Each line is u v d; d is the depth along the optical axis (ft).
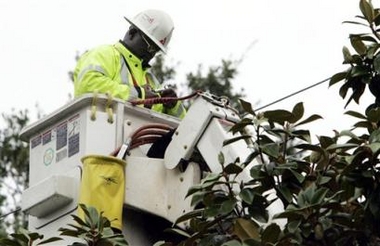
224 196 24.93
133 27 32.94
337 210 24.23
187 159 28.25
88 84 30.99
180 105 32.73
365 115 24.76
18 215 70.90
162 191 28.55
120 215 28.25
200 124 28.04
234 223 24.27
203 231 24.84
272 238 23.68
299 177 24.63
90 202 28.09
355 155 23.76
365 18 25.35
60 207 29.45
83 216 28.02
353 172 24.07
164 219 29.14
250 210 24.68
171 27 33.27
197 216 25.27
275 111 24.93
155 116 30.40
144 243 29.22
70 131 30.01
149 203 28.55
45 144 30.76
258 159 26.99
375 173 24.04
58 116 30.35
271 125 25.25
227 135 27.63
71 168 29.73
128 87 30.91
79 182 29.25
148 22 32.99
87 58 31.81
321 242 24.27
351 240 24.32
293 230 23.72
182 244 25.03
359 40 25.35
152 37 32.81
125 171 28.89
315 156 25.00
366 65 25.25
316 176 24.93
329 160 24.97
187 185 28.12
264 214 24.64
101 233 25.25
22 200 30.01
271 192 25.76
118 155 28.73
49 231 29.60
